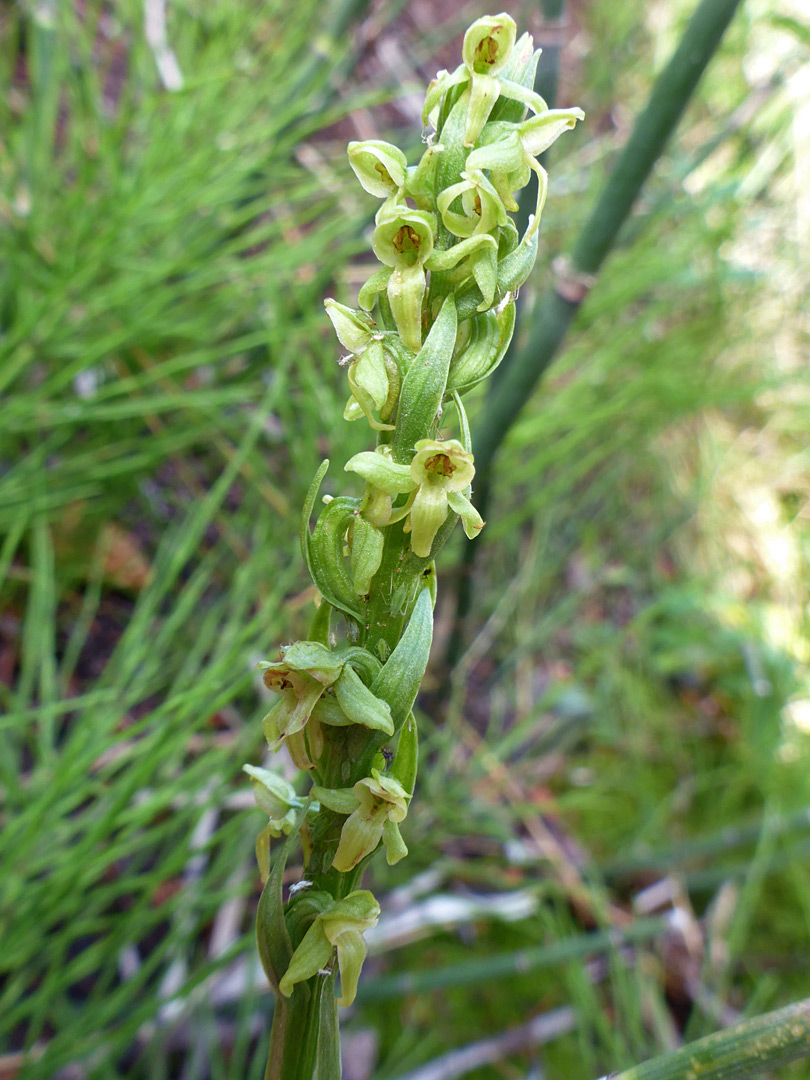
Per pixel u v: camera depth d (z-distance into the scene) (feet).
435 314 0.39
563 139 1.87
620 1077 0.45
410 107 2.19
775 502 2.11
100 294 1.20
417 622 0.39
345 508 0.40
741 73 1.89
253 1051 1.05
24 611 1.31
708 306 1.80
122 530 1.40
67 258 1.19
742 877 1.43
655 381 1.45
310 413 1.17
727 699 1.82
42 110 1.25
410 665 0.38
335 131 2.07
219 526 1.49
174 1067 1.03
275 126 1.26
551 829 1.50
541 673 1.73
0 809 1.02
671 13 2.21
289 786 0.42
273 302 1.24
